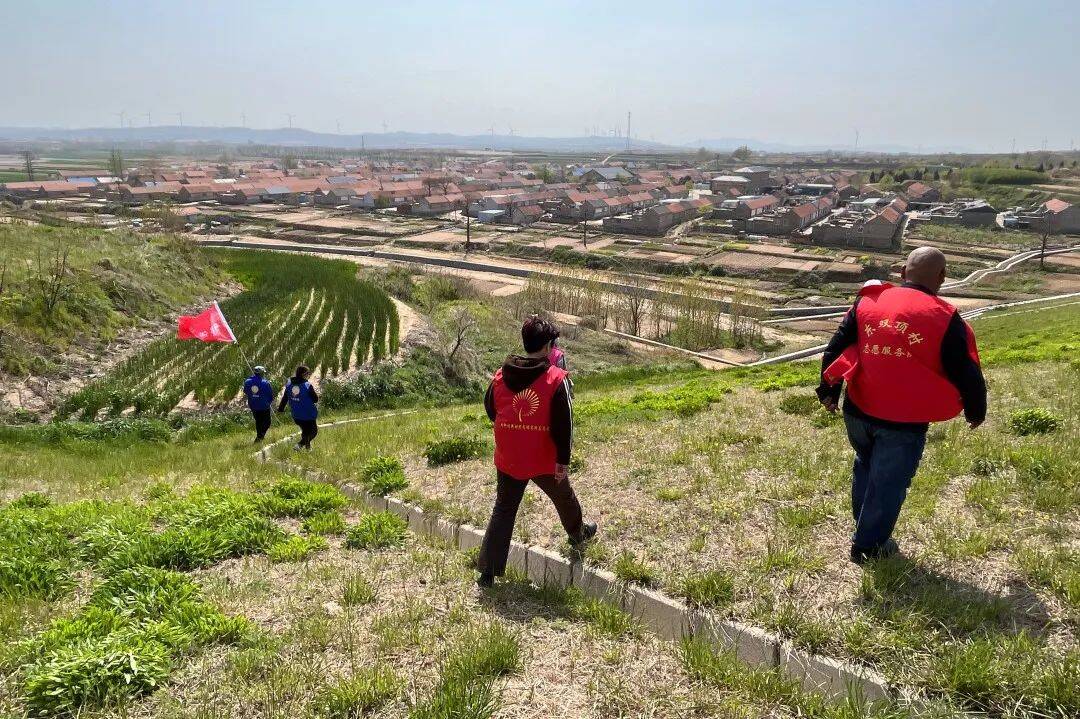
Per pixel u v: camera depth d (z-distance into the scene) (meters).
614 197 161.75
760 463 7.87
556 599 5.34
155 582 5.49
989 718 3.52
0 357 22.22
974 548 5.13
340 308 36.41
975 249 108.50
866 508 5.00
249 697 4.02
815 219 135.88
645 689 4.07
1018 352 17.66
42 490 11.60
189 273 38.81
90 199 153.38
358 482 9.73
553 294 64.56
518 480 5.49
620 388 24.39
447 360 30.88
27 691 3.89
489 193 177.50
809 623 4.36
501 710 3.88
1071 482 6.19
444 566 6.13
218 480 10.91
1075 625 4.14
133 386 23.45
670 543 5.94
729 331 60.94
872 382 4.70
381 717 3.84
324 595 5.55
